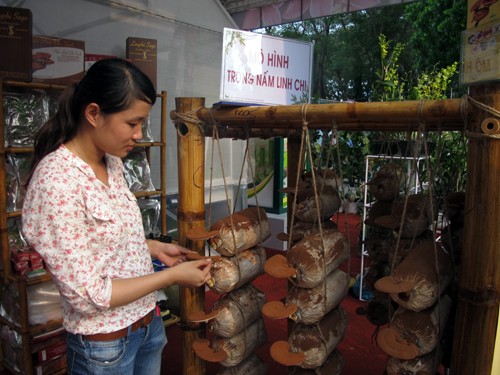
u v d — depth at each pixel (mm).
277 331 2723
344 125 1572
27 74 2105
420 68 7312
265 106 1366
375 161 3033
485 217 981
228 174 4266
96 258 1065
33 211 981
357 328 2736
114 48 3166
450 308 1233
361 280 3076
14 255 2104
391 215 1503
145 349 1285
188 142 1584
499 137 936
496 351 1050
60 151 1038
